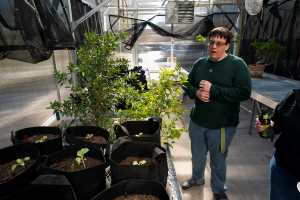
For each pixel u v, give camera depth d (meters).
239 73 1.65
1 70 1.82
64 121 2.40
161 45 7.70
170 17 5.40
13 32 1.45
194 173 2.15
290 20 3.83
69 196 0.98
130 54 7.20
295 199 1.31
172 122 2.05
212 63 1.75
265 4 4.37
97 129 1.78
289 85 3.42
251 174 2.57
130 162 1.34
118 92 1.93
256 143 3.34
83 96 1.88
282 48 3.94
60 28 1.89
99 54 1.76
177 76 1.94
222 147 1.77
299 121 1.20
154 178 1.20
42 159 1.29
